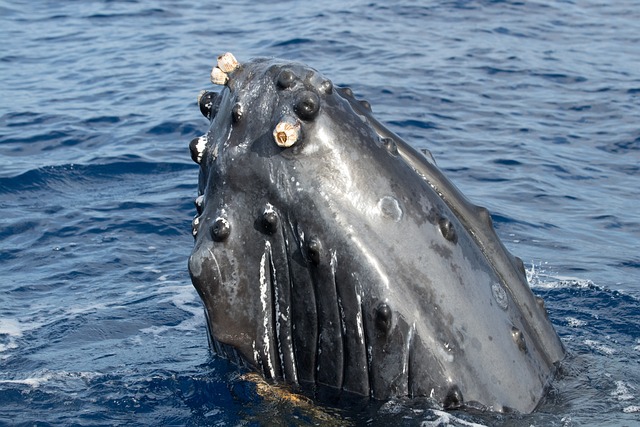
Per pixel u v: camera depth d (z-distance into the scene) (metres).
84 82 55.91
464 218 16.23
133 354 22.08
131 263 29.61
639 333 22.97
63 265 29.61
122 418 18.91
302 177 14.87
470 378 15.14
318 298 15.13
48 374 21.12
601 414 16.34
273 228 15.05
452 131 46.28
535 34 67.44
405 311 14.87
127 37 67.44
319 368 15.55
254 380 16.64
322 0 75.19
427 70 56.59
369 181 15.02
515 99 52.34
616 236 33.41
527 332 16.30
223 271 15.34
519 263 17.12
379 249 14.85
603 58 62.12
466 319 15.20
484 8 73.06
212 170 15.53
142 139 44.16
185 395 19.28
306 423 15.60
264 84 15.24
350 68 56.62
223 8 75.00
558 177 40.16
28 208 35.44
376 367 15.09
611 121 49.00
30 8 77.75
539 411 15.89
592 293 26.70
